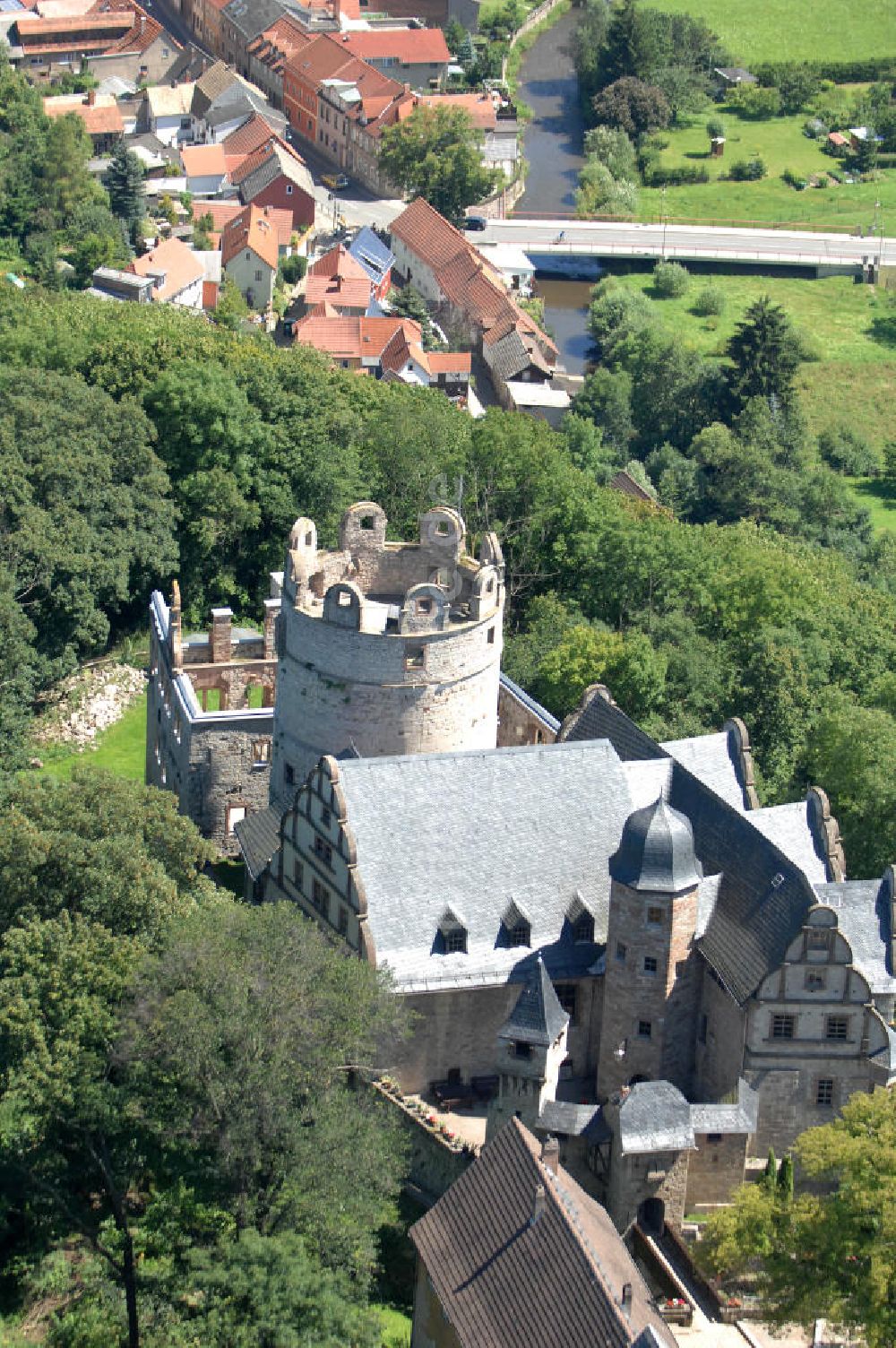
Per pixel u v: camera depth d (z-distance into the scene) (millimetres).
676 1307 169625
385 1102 187625
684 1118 175875
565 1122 178500
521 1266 152250
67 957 175750
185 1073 166500
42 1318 172875
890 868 195125
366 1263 165875
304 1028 167500
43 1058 171625
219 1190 168375
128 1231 169000
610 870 184375
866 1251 160375
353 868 187500
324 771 190375
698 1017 188875
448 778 193500
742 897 186500
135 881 183375
